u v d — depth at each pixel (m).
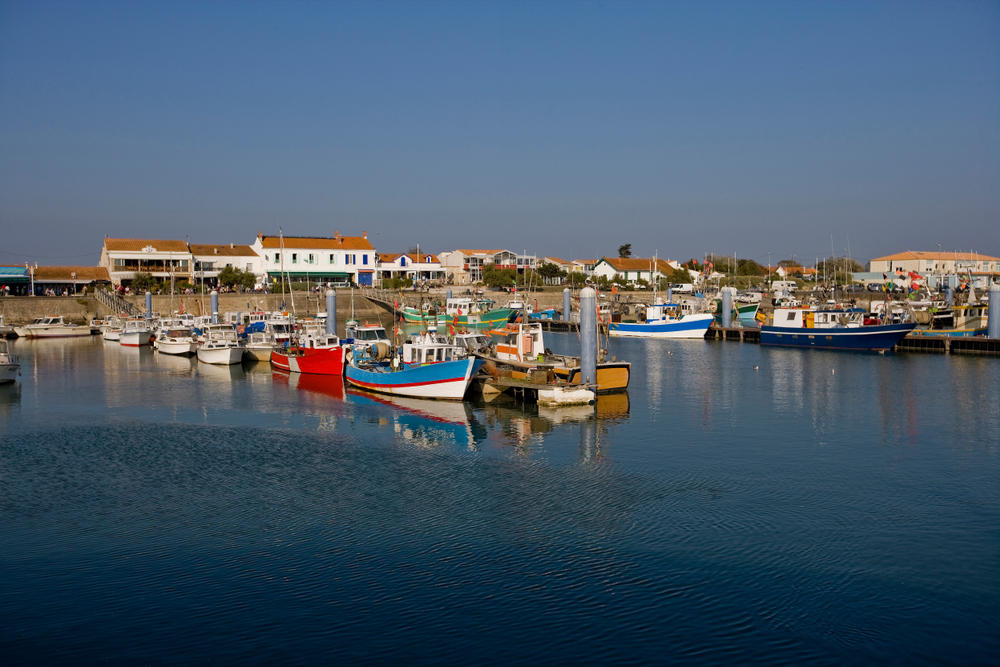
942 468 37.16
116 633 21.56
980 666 20.08
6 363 62.19
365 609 22.84
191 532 28.53
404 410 51.94
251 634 21.53
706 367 75.00
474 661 20.25
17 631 21.66
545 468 37.03
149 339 94.81
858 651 20.75
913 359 79.69
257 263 154.00
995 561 26.12
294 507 31.12
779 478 35.50
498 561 25.98
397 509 30.94
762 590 24.02
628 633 21.53
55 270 130.62
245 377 68.12
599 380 57.16
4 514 30.42
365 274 164.88
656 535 28.25
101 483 34.38
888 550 27.02
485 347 66.75
